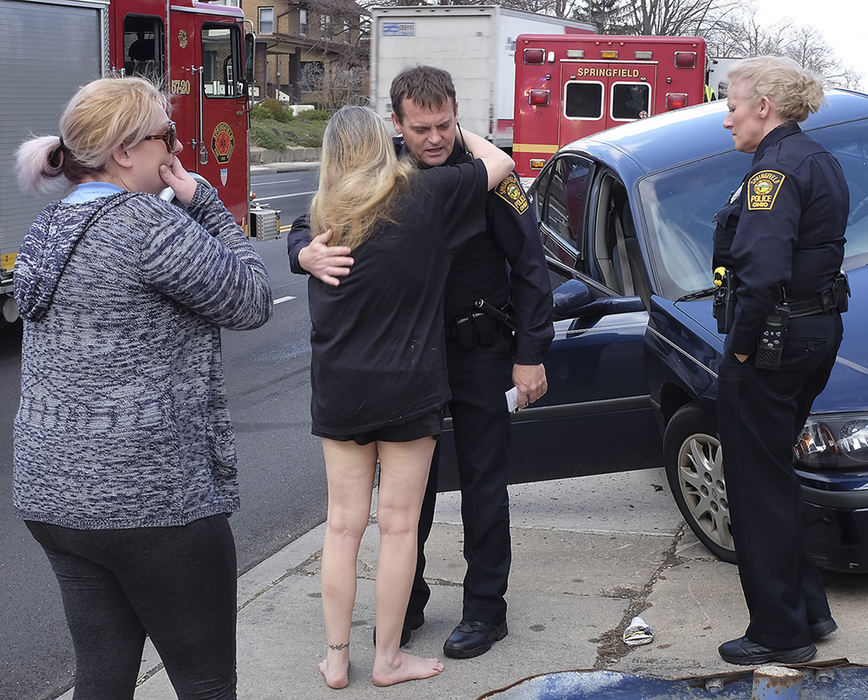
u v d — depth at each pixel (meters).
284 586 4.40
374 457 3.44
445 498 5.44
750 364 3.28
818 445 3.70
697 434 4.29
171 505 2.39
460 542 4.79
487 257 3.48
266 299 2.56
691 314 4.27
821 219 3.22
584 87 16.28
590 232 5.17
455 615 4.04
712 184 4.84
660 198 4.80
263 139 36.94
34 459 2.39
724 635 3.71
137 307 2.36
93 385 2.35
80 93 2.46
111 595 2.56
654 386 4.41
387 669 3.51
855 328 4.07
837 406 3.74
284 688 3.54
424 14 17.42
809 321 3.25
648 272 4.55
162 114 2.50
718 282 3.42
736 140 3.41
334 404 3.26
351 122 3.19
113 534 2.38
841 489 3.65
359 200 3.11
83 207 2.40
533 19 18.25
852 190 4.83
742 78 3.34
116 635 2.59
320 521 5.39
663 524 4.86
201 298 2.39
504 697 2.10
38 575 4.82
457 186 3.25
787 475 3.38
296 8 57.12
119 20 10.00
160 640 2.54
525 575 4.36
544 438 4.55
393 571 3.43
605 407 4.52
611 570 4.36
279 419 7.20
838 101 5.37
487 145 3.46
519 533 4.84
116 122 2.42
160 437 2.38
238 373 8.48
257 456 6.44
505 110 17.97
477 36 17.30
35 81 9.22
